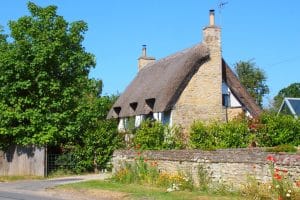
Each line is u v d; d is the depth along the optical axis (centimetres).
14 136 3266
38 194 2184
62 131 3291
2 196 2097
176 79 3525
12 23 3319
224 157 1958
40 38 3291
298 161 1623
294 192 1587
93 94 3762
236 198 1736
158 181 2241
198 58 3581
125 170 2508
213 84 3619
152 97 3638
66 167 3300
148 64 4534
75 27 3491
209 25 3659
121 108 4169
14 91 3234
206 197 1800
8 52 3234
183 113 3503
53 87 3291
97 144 3341
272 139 2712
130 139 3369
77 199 1980
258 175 1794
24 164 3259
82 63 3512
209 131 2730
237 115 3409
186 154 2158
